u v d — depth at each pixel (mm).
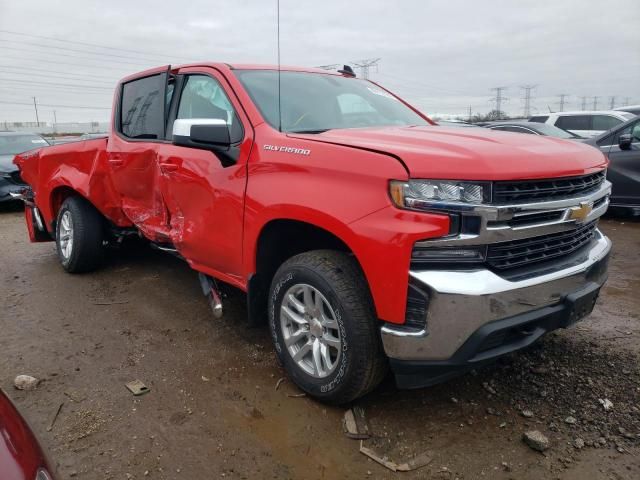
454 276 2283
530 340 2502
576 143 3105
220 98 3584
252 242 3070
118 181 4516
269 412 2822
